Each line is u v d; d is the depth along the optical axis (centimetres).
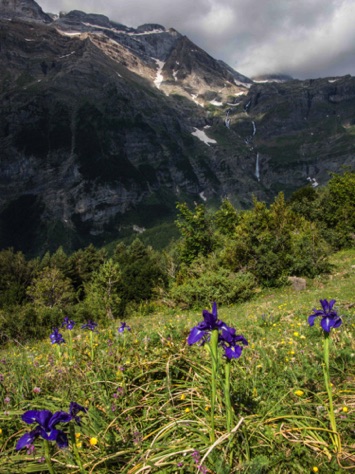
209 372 413
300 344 580
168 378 394
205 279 2478
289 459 285
